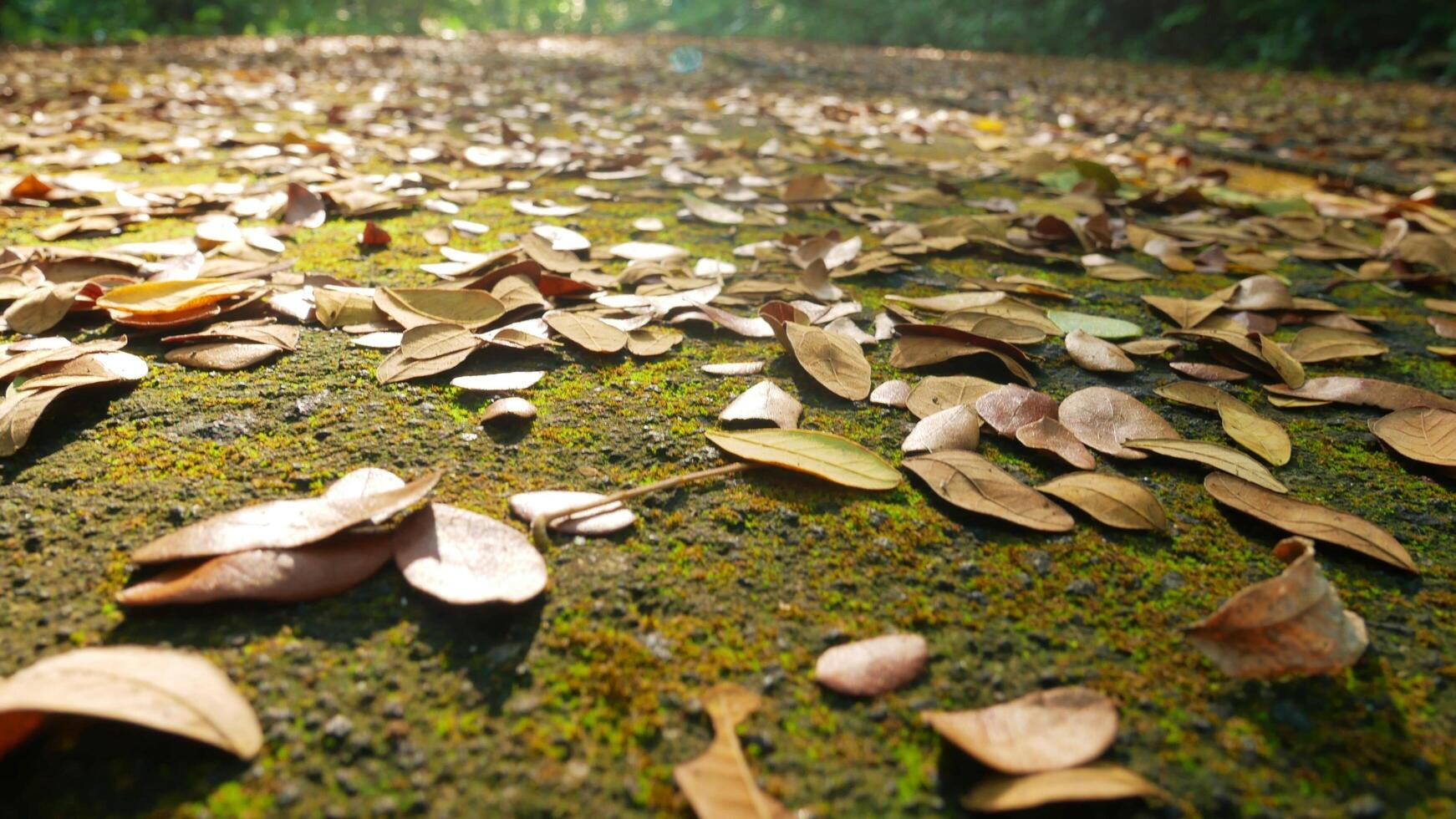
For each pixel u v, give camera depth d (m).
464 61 2.17
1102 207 0.73
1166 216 0.77
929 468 0.33
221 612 0.26
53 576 0.27
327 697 0.24
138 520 0.29
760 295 0.50
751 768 0.23
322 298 0.44
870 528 0.31
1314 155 1.09
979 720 0.24
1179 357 0.46
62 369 0.36
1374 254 0.65
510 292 0.45
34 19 2.45
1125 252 0.65
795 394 0.39
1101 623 0.27
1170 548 0.31
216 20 2.88
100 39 2.40
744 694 0.24
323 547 0.28
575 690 0.24
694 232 0.64
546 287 0.48
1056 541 0.31
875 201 0.76
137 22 2.68
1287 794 0.23
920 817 0.22
